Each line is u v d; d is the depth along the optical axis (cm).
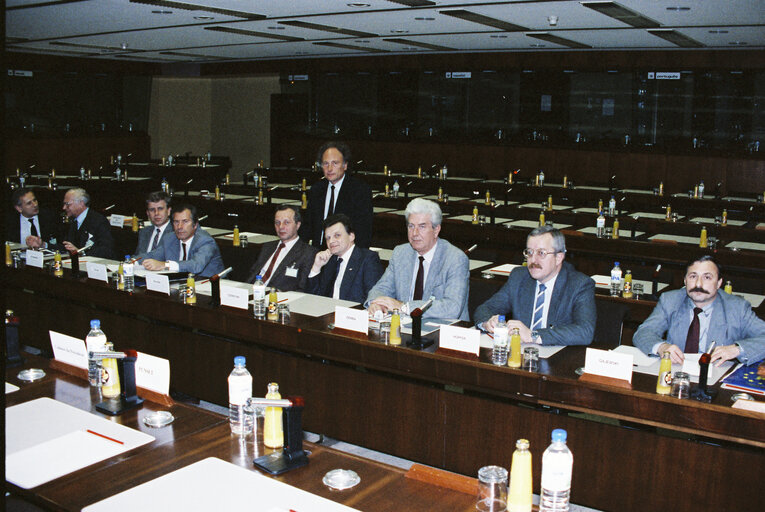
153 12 760
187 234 528
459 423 336
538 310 373
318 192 541
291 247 490
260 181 1148
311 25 868
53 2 692
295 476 211
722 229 747
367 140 1383
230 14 771
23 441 233
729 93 1098
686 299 356
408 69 1277
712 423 272
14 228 678
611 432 298
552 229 364
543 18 779
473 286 450
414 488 205
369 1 683
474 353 324
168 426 246
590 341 343
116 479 208
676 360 314
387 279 426
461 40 1024
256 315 392
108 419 251
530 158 1252
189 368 436
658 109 1153
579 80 1200
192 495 199
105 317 474
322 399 381
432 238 405
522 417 318
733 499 276
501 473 196
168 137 1675
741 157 1099
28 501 201
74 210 621
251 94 1659
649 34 905
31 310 521
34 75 1297
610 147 1191
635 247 673
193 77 1529
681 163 1141
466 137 1305
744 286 510
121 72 1378
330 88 1399
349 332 361
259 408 250
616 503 301
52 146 1342
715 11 697
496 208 884
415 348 337
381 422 361
